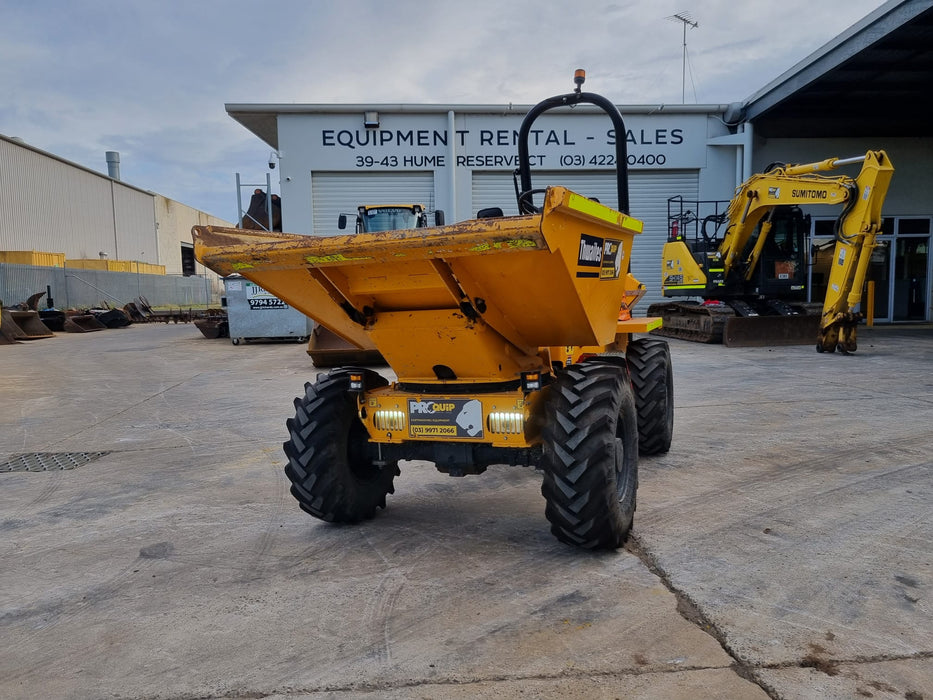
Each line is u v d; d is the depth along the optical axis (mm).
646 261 17156
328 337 10117
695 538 3271
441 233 2463
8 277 22094
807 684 2062
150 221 45906
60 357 13273
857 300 10211
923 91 14469
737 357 10367
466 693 2070
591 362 3293
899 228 16750
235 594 2840
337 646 2383
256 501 4121
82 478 4734
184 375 10109
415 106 16031
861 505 3701
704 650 2270
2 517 3928
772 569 2900
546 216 2301
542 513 3748
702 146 16703
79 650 2424
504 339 3105
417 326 2988
